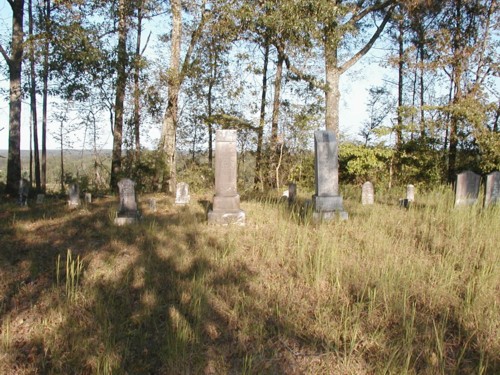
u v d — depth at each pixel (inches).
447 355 131.2
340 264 197.8
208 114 716.0
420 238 254.4
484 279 175.3
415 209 361.4
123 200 318.0
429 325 146.4
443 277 179.3
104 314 157.9
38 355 138.5
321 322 149.4
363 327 146.6
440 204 348.2
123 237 267.4
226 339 144.1
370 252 216.7
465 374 123.0
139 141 657.0
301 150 677.3
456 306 157.8
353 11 564.4
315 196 331.9
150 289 181.2
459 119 619.2
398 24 741.3
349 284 179.3
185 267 206.2
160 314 160.7
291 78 608.1
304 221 303.9
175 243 246.8
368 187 428.5
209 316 157.2
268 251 224.1
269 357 133.4
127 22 584.7
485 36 620.4
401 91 820.0
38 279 197.8
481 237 238.7
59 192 658.8
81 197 505.4
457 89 642.8
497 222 267.7
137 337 146.1
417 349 132.3
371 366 125.6
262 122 663.1
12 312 165.2
